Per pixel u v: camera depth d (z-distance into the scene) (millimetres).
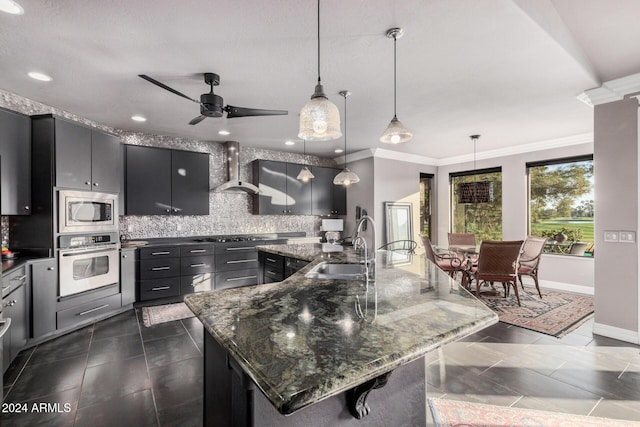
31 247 2918
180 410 1854
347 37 1986
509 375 2258
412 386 1302
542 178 5074
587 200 4621
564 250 4820
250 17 1778
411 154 5859
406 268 2270
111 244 3508
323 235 6105
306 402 625
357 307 1231
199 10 1712
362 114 3525
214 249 4453
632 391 2049
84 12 1717
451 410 1854
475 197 5348
